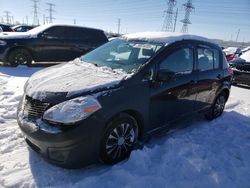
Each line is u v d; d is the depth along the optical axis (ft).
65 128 8.95
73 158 9.25
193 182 9.48
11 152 11.06
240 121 17.11
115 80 10.37
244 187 9.72
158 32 14.88
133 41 13.69
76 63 13.37
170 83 12.23
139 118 11.14
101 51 14.30
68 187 8.89
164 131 13.56
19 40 29.53
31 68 30.04
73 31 33.50
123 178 9.32
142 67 11.25
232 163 11.12
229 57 37.52
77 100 9.28
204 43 15.26
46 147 9.25
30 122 9.59
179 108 13.33
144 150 11.07
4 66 29.94
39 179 9.36
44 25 33.42
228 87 17.60
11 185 8.95
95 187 8.87
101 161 10.27
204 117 17.12
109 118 9.66
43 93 9.70
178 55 12.94
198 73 14.28
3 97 18.08
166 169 10.12
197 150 11.88
